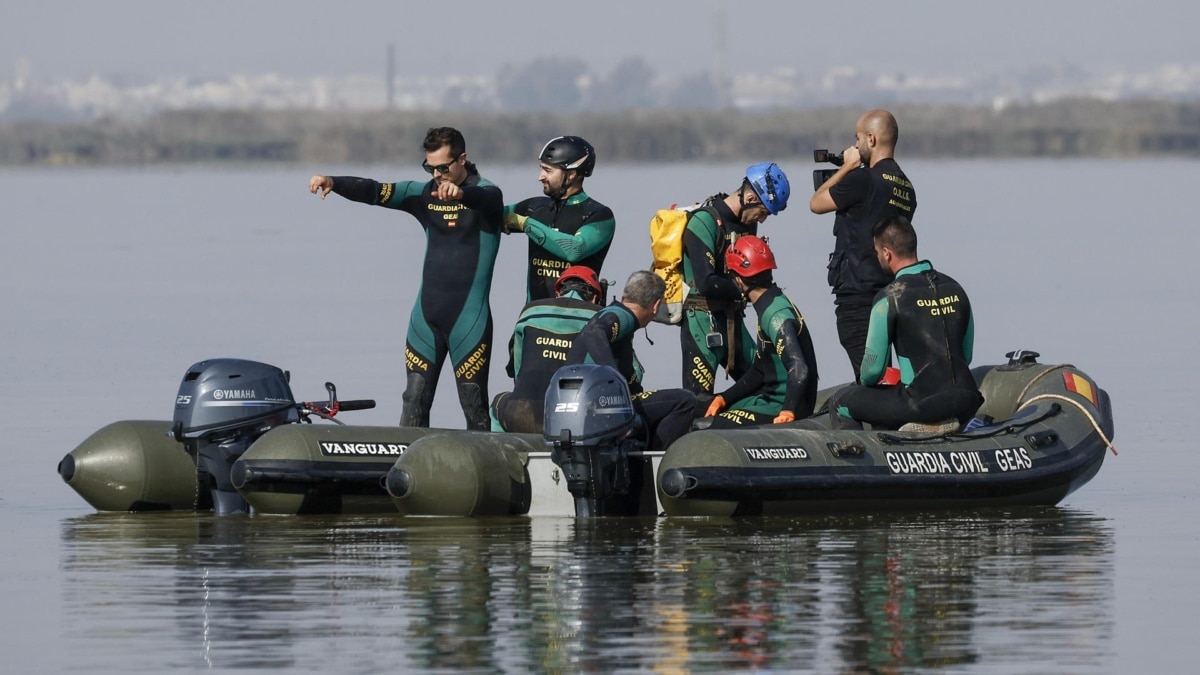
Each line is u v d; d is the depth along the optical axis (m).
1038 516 44.00
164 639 32.09
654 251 47.94
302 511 44.19
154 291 112.06
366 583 35.97
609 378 42.41
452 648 31.23
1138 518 43.78
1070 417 47.41
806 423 45.75
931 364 45.12
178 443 46.66
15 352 82.31
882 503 43.62
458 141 48.91
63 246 154.62
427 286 49.53
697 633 32.00
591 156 48.97
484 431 46.97
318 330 89.94
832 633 32.03
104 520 44.72
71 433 59.62
